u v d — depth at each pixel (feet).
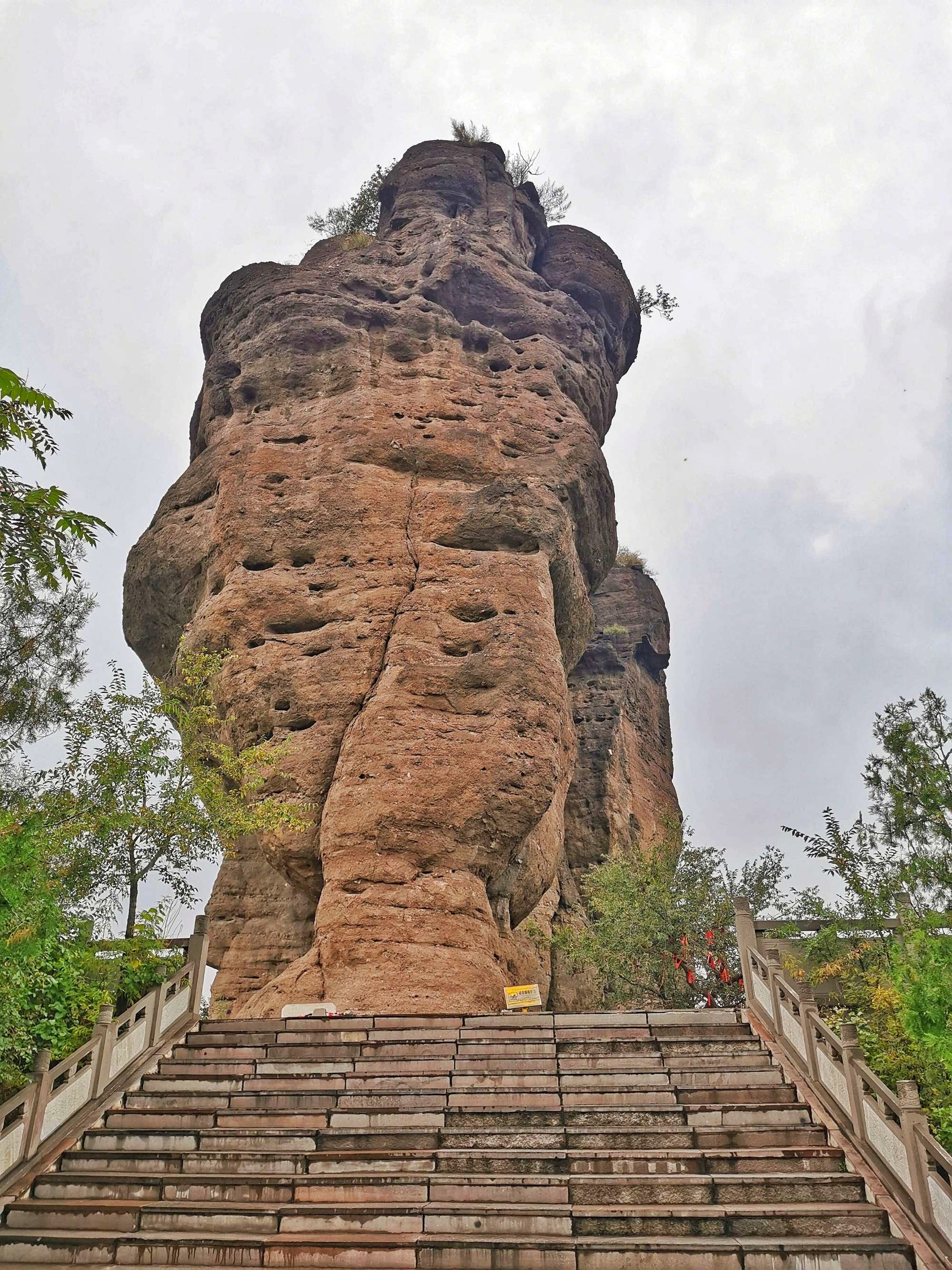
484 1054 37.91
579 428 90.22
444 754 65.57
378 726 65.87
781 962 42.16
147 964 42.39
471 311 98.58
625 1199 27.91
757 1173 28.71
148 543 87.10
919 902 35.50
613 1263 24.99
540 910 97.09
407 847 62.08
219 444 86.43
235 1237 26.30
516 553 77.61
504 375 91.76
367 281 95.86
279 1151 30.50
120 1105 34.99
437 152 114.01
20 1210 28.07
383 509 77.25
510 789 65.62
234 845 58.13
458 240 101.40
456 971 57.77
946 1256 24.25
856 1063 30.53
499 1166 29.50
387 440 81.15
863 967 41.14
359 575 74.23
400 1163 29.76
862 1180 27.94
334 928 58.90
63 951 38.75
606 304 112.16
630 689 134.51
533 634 72.08
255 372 87.66
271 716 69.72
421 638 70.64
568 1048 37.99
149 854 47.24
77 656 56.80
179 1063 38.37
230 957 75.05
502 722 67.56
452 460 81.87
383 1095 34.06
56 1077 32.53
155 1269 25.52
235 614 73.41
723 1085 34.78
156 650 89.86
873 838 39.78
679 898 76.07
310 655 71.56
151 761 48.06
